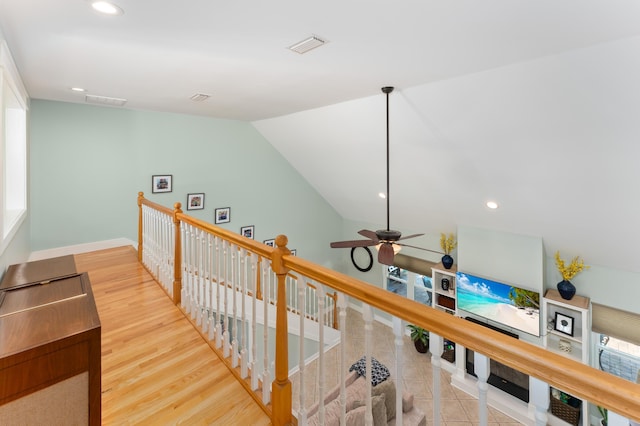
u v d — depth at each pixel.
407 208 6.05
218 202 5.79
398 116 3.75
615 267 4.47
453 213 5.41
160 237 3.40
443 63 2.44
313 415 2.49
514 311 5.03
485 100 2.96
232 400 1.84
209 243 2.36
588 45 2.06
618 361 4.59
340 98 3.66
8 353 0.82
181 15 1.66
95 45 2.07
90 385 0.96
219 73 2.69
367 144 4.66
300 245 7.39
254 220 6.41
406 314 1.01
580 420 4.20
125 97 3.67
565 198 3.76
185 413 1.73
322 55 2.26
